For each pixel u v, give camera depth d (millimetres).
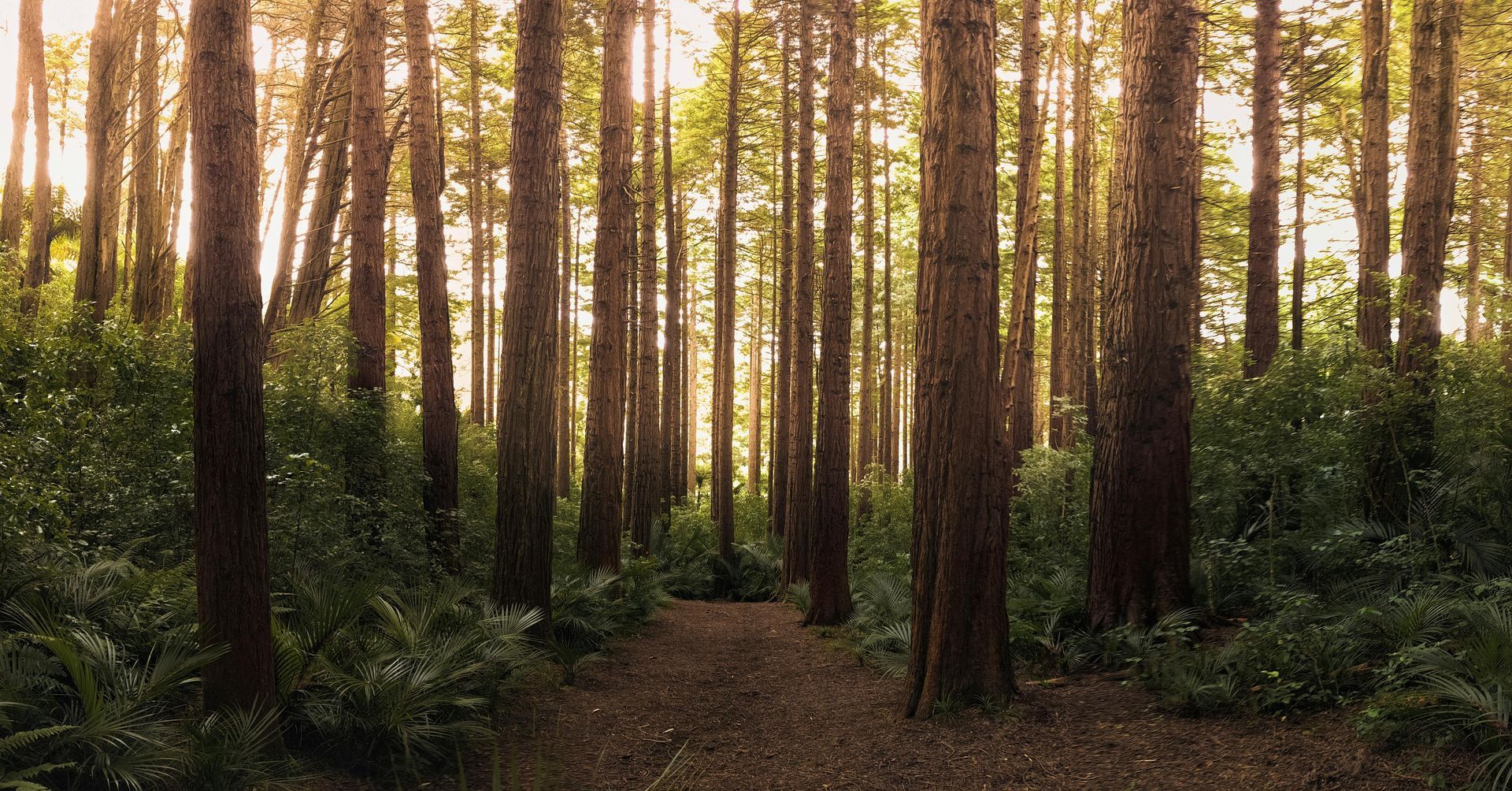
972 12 6910
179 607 6016
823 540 12898
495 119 23094
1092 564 8602
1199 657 6676
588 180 26703
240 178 5172
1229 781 4891
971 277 6922
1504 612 5355
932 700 6828
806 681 8953
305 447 9516
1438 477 7445
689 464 37719
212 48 5090
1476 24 13461
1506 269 14500
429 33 16047
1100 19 19234
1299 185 16219
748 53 22203
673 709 7805
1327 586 7445
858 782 5660
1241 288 21344
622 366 13828
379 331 11555
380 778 5469
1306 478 8336
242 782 4676
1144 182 8438
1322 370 8930
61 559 6070
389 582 8727
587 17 18469
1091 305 20922
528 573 9078
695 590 17953
